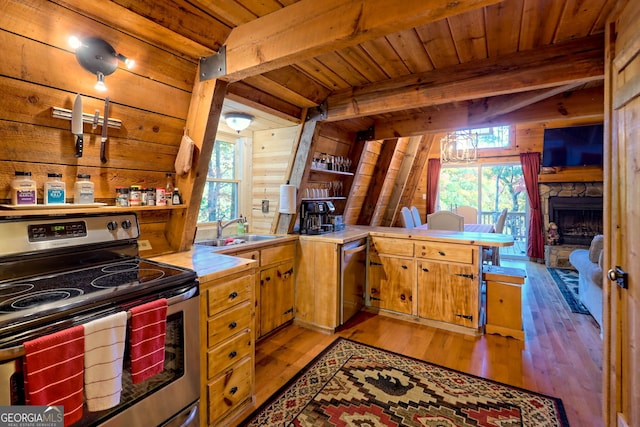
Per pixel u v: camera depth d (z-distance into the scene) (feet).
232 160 10.44
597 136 18.06
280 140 10.24
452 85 7.45
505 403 6.18
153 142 6.32
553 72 6.40
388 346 8.59
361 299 10.95
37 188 4.92
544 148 19.35
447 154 16.55
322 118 9.30
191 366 4.78
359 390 6.59
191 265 5.75
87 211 5.09
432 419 5.74
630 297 4.50
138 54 5.41
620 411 4.83
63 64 4.68
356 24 4.51
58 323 3.34
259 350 8.32
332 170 11.68
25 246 4.49
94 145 5.48
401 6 4.17
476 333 9.29
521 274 9.22
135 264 5.45
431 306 9.94
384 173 15.24
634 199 4.35
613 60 5.02
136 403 4.07
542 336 9.19
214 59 6.03
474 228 17.44
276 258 9.23
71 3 4.33
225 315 5.53
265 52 5.38
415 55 6.91
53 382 3.20
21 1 4.06
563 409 6.01
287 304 9.80
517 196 22.08
